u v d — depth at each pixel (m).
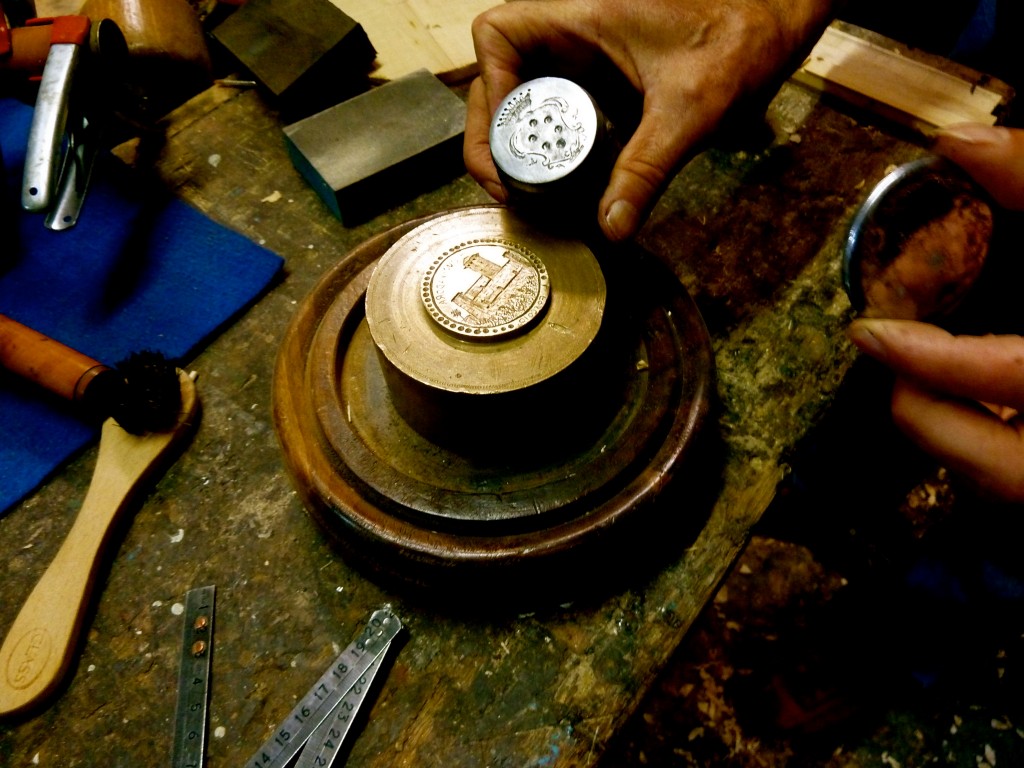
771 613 1.65
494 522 0.70
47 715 0.74
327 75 1.20
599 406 0.79
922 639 1.23
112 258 1.04
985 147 0.55
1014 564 1.04
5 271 1.03
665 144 0.76
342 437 0.76
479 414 0.69
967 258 0.57
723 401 0.91
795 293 1.00
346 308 0.85
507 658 0.75
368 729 0.72
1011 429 0.56
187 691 0.74
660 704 1.57
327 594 0.80
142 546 0.83
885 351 0.53
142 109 1.14
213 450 0.89
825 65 1.22
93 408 0.84
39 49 0.99
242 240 1.06
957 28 1.62
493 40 0.87
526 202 0.73
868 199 0.58
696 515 0.83
